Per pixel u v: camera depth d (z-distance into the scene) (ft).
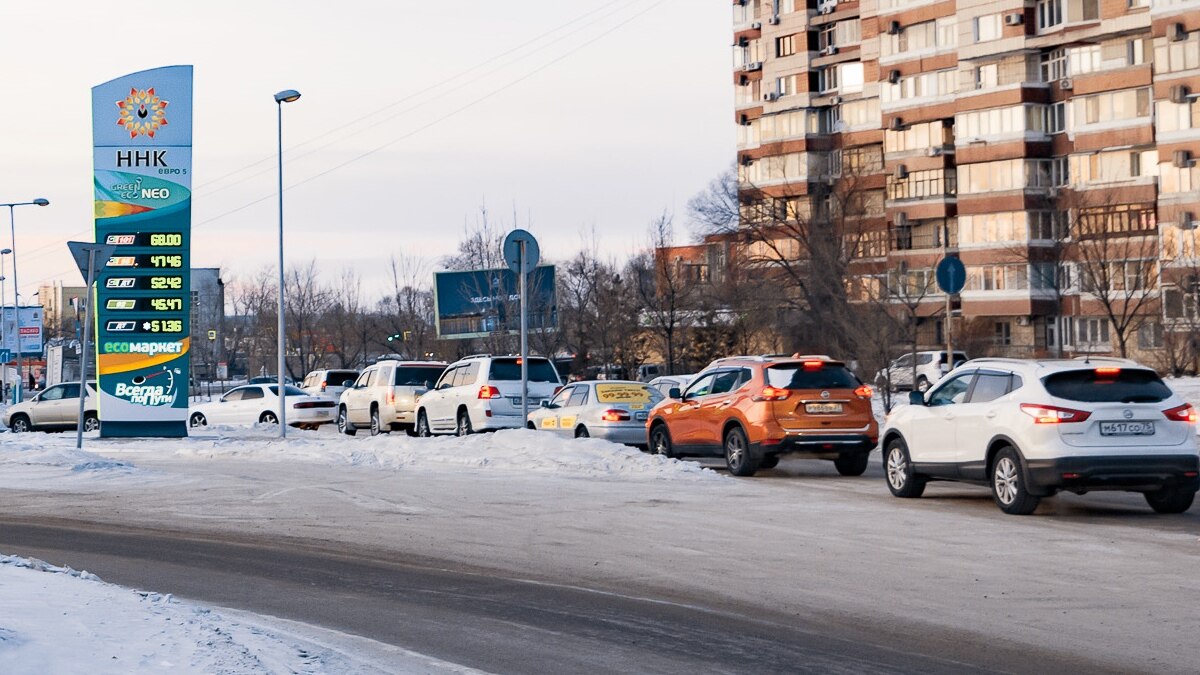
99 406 103.30
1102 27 200.13
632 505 52.70
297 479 65.16
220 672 21.76
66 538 46.16
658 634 29.04
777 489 59.06
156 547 43.75
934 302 227.61
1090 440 47.29
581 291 217.36
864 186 232.32
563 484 61.11
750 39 276.41
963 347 211.41
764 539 43.06
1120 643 27.37
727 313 203.31
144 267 103.09
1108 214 192.65
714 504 52.85
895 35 237.04
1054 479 47.16
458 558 40.55
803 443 65.10
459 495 57.06
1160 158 188.65
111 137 102.42
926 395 55.11
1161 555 38.91
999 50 215.72
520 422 97.25
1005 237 215.72
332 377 137.69
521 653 27.30
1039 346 213.87
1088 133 202.80
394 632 29.63
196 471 71.15
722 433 68.64
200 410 142.72
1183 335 172.55
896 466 55.77
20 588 29.32
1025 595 32.81
